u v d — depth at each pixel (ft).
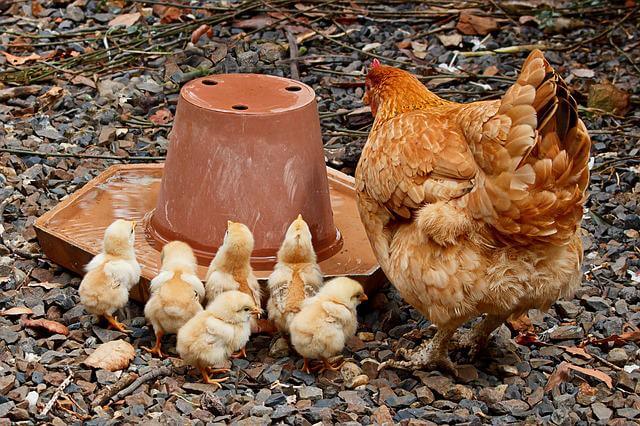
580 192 16.62
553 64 34.55
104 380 18.60
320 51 35.14
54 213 23.20
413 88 20.43
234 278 19.94
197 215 21.68
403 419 18.04
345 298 18.67
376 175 18.80
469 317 18.30
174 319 19.10
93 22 36.50
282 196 21.53
